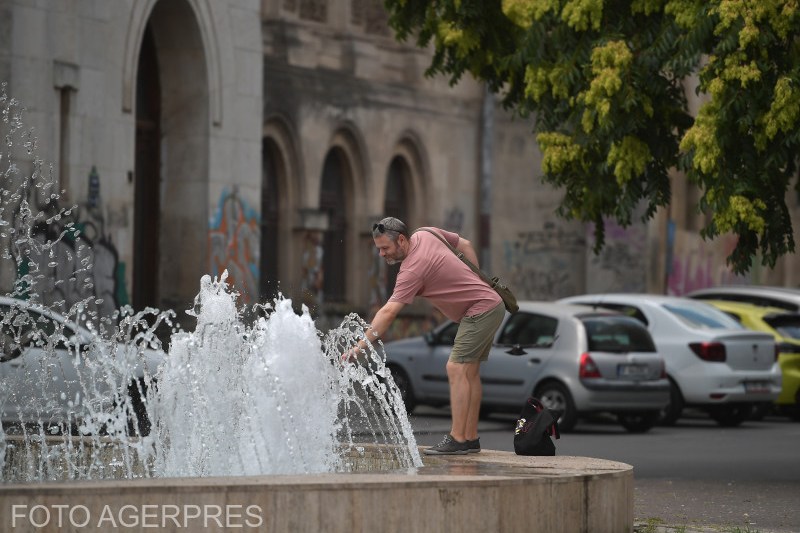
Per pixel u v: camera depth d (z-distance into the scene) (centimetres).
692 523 1527
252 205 3809
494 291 1412
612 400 2753
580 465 1251
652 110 2130
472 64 2442
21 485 940
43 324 2064
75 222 3095
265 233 4234
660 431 2914
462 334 1395
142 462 1421
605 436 2744
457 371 1398
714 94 1973
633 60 2136
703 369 2988
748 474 2091
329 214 4575
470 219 5212
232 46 3731
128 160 3300
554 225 5300
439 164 5022
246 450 1352
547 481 1105
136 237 3656
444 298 1395
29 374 2038
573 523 1130
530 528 1090
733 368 3002
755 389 3017
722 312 3156
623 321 2838
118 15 3259
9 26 2939
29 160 2958
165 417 1402
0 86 2919
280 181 4278
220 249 3688
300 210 4284
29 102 2978
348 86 4525
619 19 2158
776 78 1969
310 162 4344
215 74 3662
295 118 4275
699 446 2556
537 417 1416
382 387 1367
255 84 3819
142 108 3656
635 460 2278
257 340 1335
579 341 2769
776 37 1967
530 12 2234
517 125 5319
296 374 1317
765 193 2002
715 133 1984
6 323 2042
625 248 5250
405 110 4828
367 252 4662
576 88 2205
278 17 4212
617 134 2141
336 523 988
